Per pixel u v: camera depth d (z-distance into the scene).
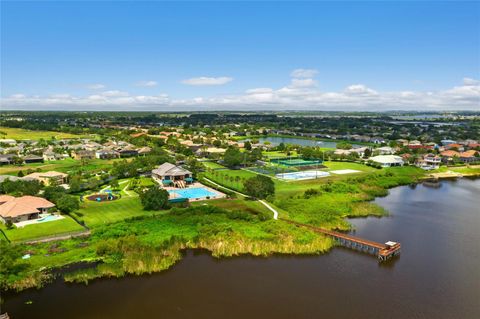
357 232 96.56
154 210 106.88
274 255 81.50
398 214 113.44
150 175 163.62
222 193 130.38
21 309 60.28
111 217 99.38
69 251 78.50
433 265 77.75
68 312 59.75
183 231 89.62
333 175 170.75
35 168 174.62
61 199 101.19
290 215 105.00
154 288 67.38
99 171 166.38
